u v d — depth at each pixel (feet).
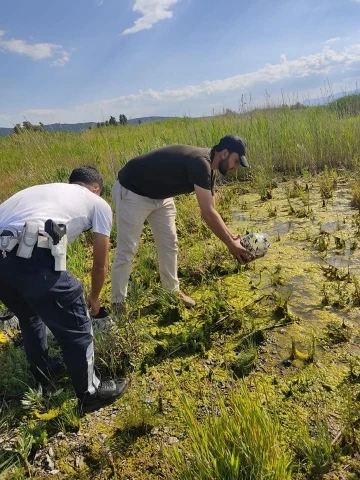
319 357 9.02
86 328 8.01
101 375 9.36
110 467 7.09
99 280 8.70
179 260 14.23
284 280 12.17
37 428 7.87
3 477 6.89
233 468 5.84
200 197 9.60
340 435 6.97
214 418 6.66
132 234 10.45
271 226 16.79
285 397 8.02
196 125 33.12
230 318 10.42
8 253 7.35
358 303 10.67
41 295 7.34
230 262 13.64
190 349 9.84
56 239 7.40
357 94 35.91
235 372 8.89
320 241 13.88
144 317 11.39
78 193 8.19
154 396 8.57
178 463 6.21
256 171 24.62
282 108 33.35
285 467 6.00
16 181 25.59
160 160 9.86
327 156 24.68
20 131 38.91
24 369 9.42
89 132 47.70
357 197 17.53
